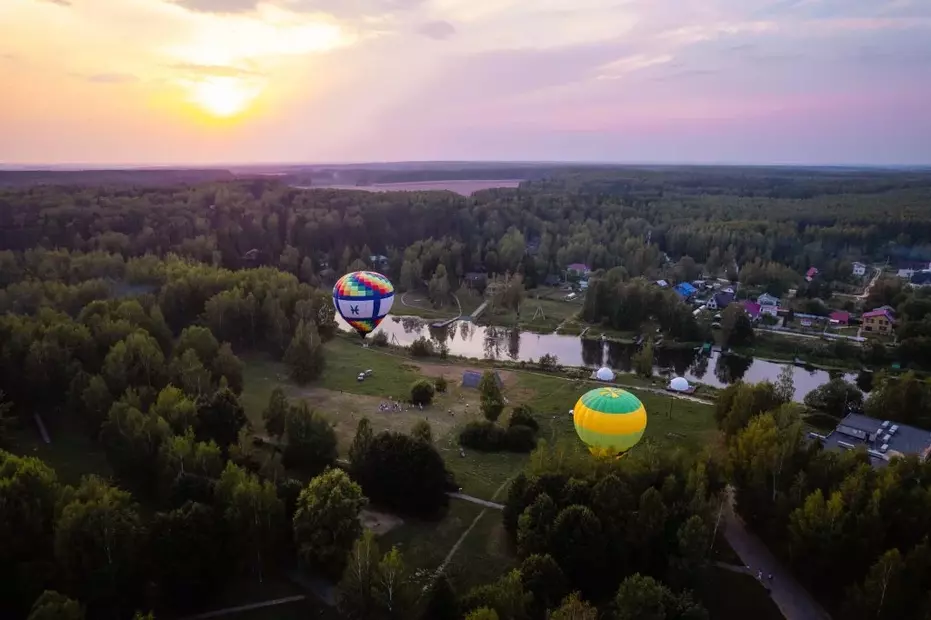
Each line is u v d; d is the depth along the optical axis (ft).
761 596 152.15
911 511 154.51
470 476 205.05
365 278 283.38
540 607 135.64
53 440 214.69
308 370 283.59
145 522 166.71
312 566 150.20
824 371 347.56
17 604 135.13
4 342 242.99
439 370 311.68
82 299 328.70
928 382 284.41
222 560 145.07
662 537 154.92
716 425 245.65
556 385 291.99
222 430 203.62
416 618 134.00
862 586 145.28
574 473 172.96
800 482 164.14
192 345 269.85
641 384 296.30
